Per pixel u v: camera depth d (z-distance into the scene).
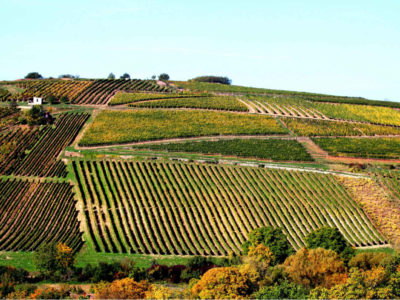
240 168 161.62
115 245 126.69
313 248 121.81
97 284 99.12
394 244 132.88
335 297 96.56
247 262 107.75
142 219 135.38
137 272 106.19
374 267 107.50
